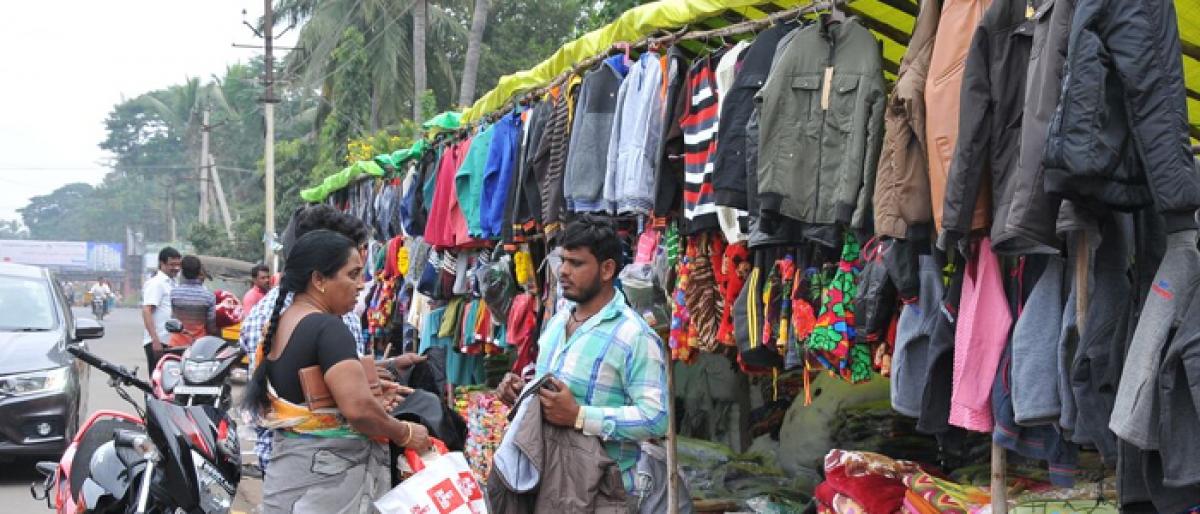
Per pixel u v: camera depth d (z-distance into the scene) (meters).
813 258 4.66
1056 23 3.21
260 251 42.91
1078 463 4.63
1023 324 3.58
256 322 5.65
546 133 6.72
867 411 6.07
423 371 5.36
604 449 4.16
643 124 5.68
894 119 3.87
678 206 5.54
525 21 31.72
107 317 53.66
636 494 4.28
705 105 5.15
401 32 28.34
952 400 3.80
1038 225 3.26
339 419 4.02
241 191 62.34
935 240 3.95
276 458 4.03
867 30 4.29
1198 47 4.70
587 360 4.20
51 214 112.62
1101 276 3.38
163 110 68.56
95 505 5.62
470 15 30.80
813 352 4.54
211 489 5.27
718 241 5.32
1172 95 2.94
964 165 3.51
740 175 4.61
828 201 4.24
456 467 4.03
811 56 4.33
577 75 6.50
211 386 6.00
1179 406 3.02
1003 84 3.50
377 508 3.93
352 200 13.65
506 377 4.38
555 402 4.05
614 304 4.30
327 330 3.98
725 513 6.05
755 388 7.44
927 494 4.47
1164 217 2.97
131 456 5.66
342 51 28.72
